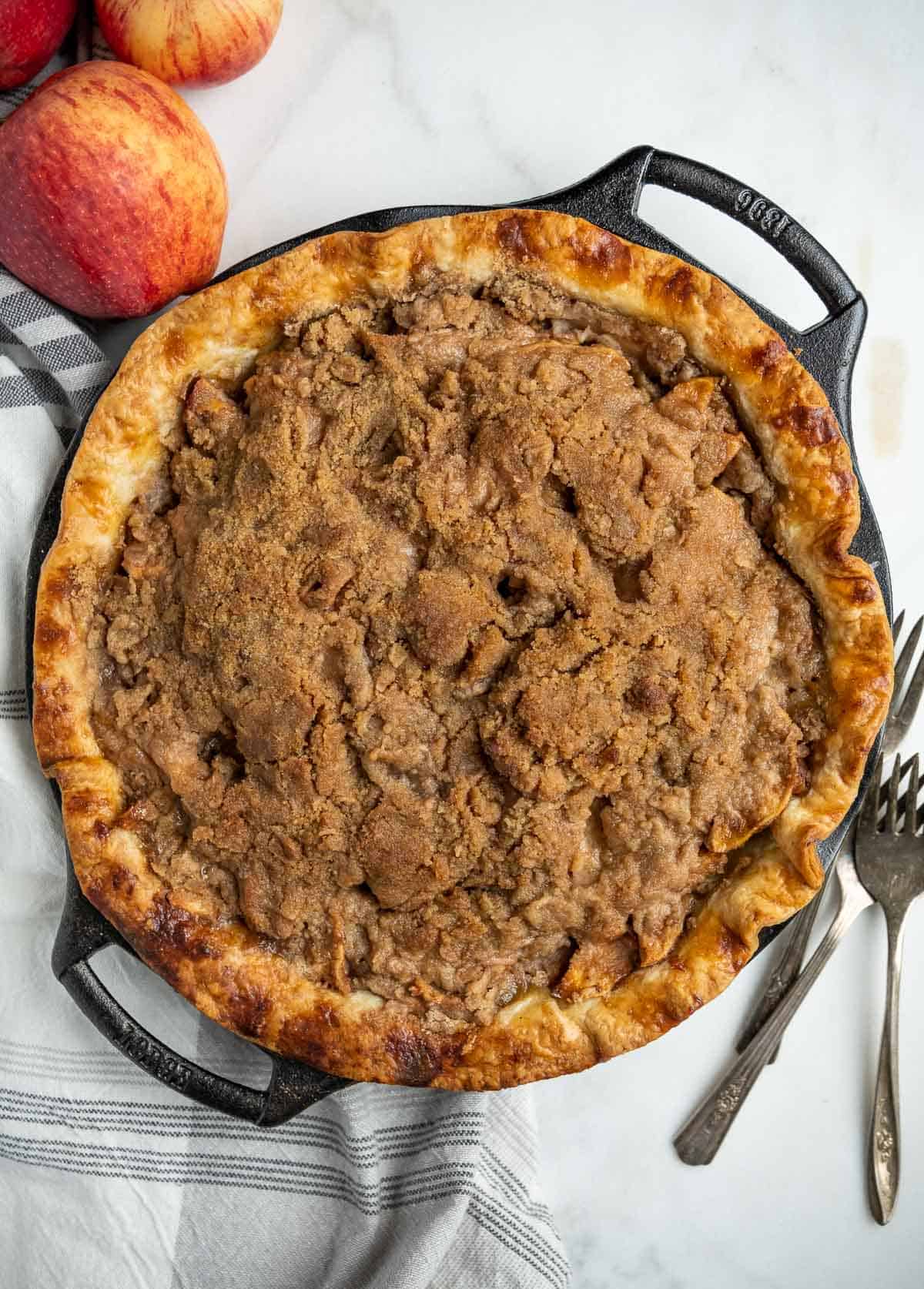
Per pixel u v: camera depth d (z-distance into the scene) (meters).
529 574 0.42
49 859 0.48
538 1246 0.49
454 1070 0.43
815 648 0.43
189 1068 0.44
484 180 0.51
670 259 0.44
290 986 0.44
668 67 0.52
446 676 0.42
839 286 0.45
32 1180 0.49
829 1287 0.51
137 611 0.44
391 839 0.42
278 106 0.51
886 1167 0.51
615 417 0.42
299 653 0.42
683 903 0.44
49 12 0.46
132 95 0.44
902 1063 0.51
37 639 0.44
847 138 0.52
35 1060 0.49
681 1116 0.51
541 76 0.52
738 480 0.43
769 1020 0.49
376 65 0.51
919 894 0.49
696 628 0.42
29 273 0.47
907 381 0.52
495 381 0.42
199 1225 0.49
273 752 0.42
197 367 0.45
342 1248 0.49
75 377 0.48
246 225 0.51
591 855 0.43
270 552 0.42
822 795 0.43
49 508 0.46
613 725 0.42
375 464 0.43
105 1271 0.49
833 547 0.42
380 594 0.42
